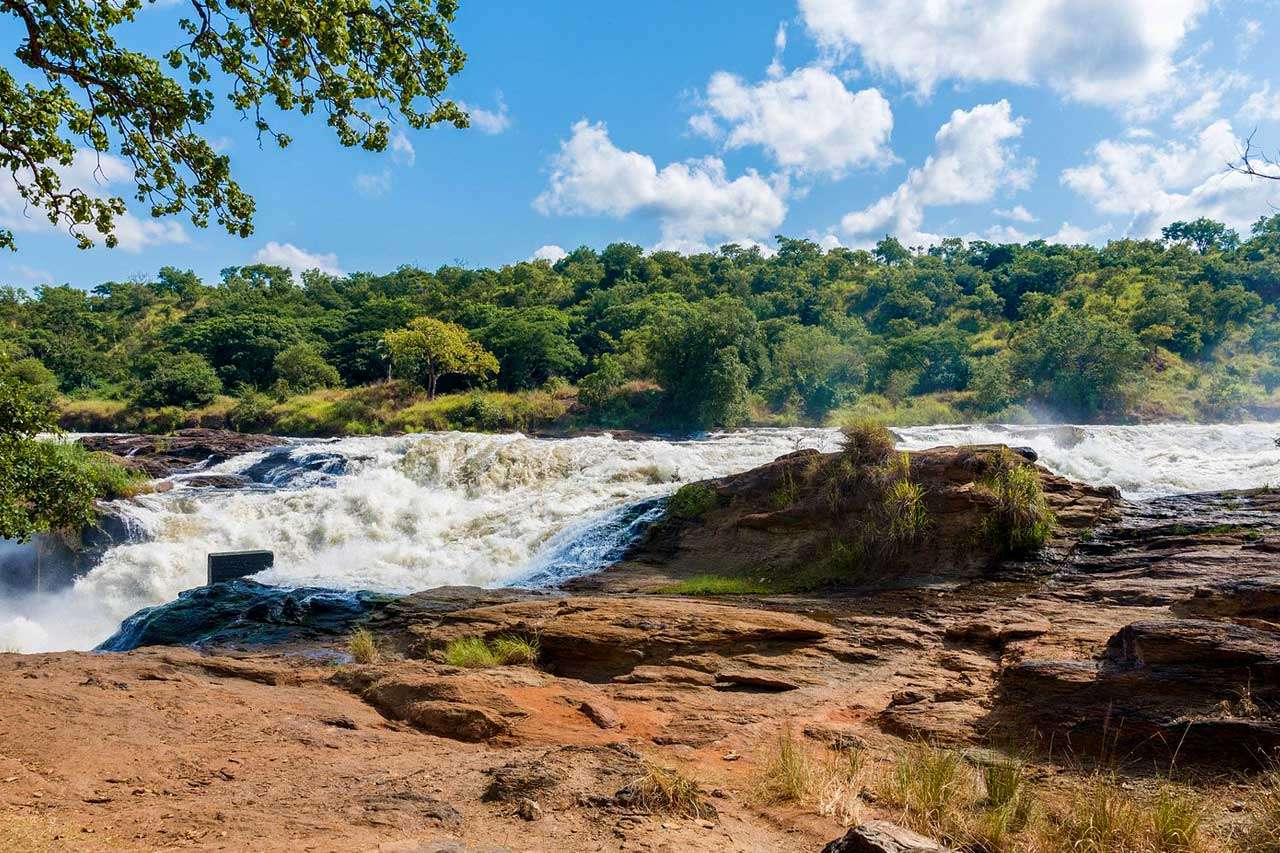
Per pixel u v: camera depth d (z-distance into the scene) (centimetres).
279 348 6406
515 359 6012
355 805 392
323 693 718
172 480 2684
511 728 593
